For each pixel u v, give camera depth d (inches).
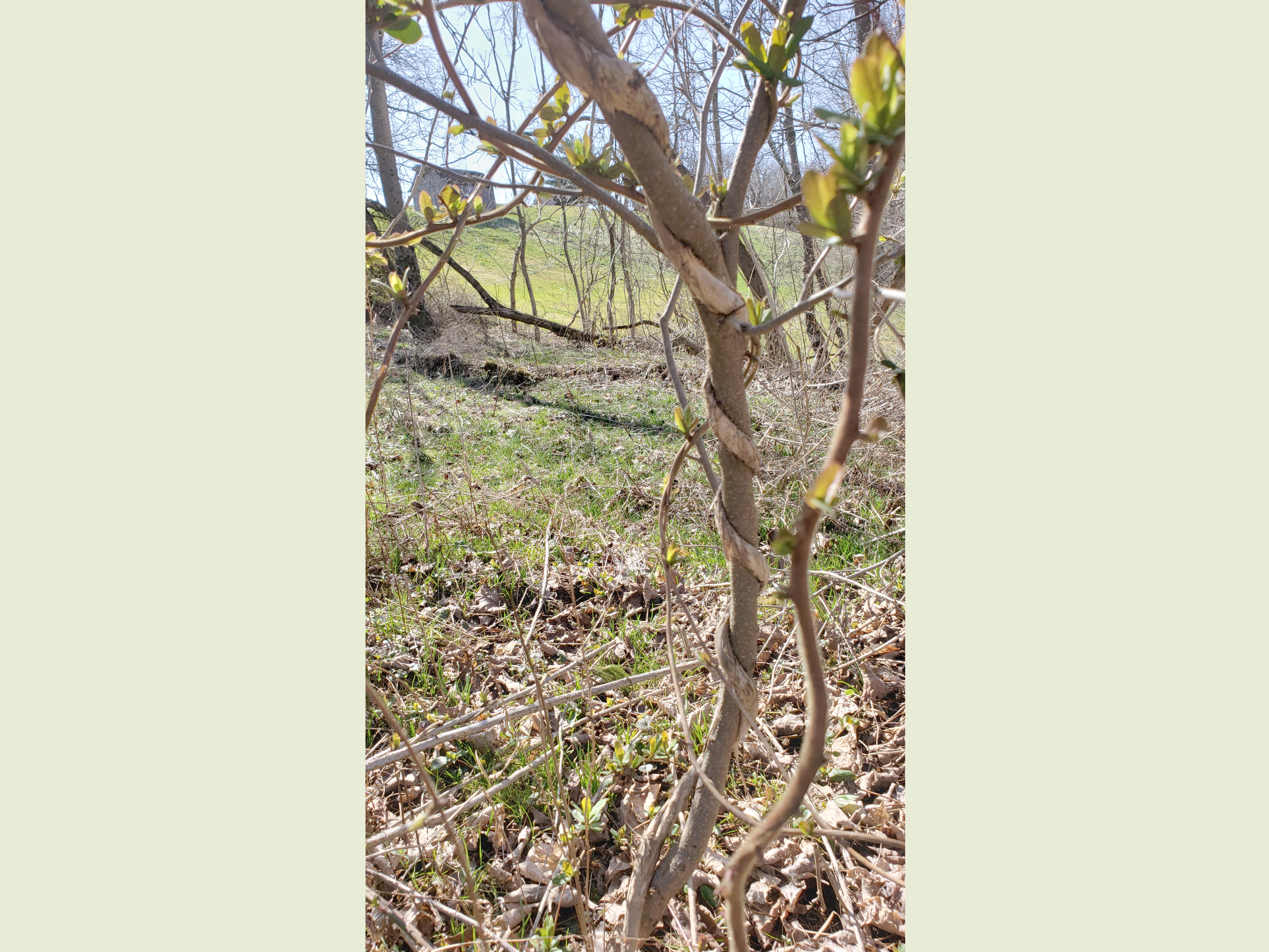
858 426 23.1
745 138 50.2
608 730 90.7
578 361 331.9
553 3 35.1
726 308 42.1
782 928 65.4
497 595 126.5
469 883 52.5
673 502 158.2
